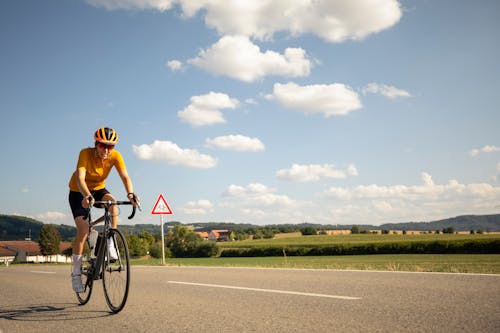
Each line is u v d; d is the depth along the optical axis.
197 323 3.81
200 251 78.31
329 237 96.88
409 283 5.88
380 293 5.10
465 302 4.30
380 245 51.72
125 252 4.43
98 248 5.00
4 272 12.09
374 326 3.45
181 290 6.14
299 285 6.14
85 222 5.03
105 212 4.91
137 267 12.52
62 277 9.44
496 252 42.81
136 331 3.60
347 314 3.96
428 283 5.80
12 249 94.56
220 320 3.90
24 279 9.11
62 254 95.19
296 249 57.81
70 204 5.21
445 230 135.12
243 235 161.12
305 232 124.56
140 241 78.06
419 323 3.49
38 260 93.38
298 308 4.35
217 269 10.02
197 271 9.61
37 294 6.33
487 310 3.88
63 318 4.32
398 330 3.29
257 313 4.17
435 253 47.19
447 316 3.70
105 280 4.82
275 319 3.86
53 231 95.19
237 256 64.19
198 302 4.98
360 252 52.69
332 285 5.99
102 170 5.11
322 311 4.15
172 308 4.63
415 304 4.31
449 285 5.53
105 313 4.51
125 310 4.62
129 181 5.19
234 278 7.54
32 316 4.50
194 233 82.75
